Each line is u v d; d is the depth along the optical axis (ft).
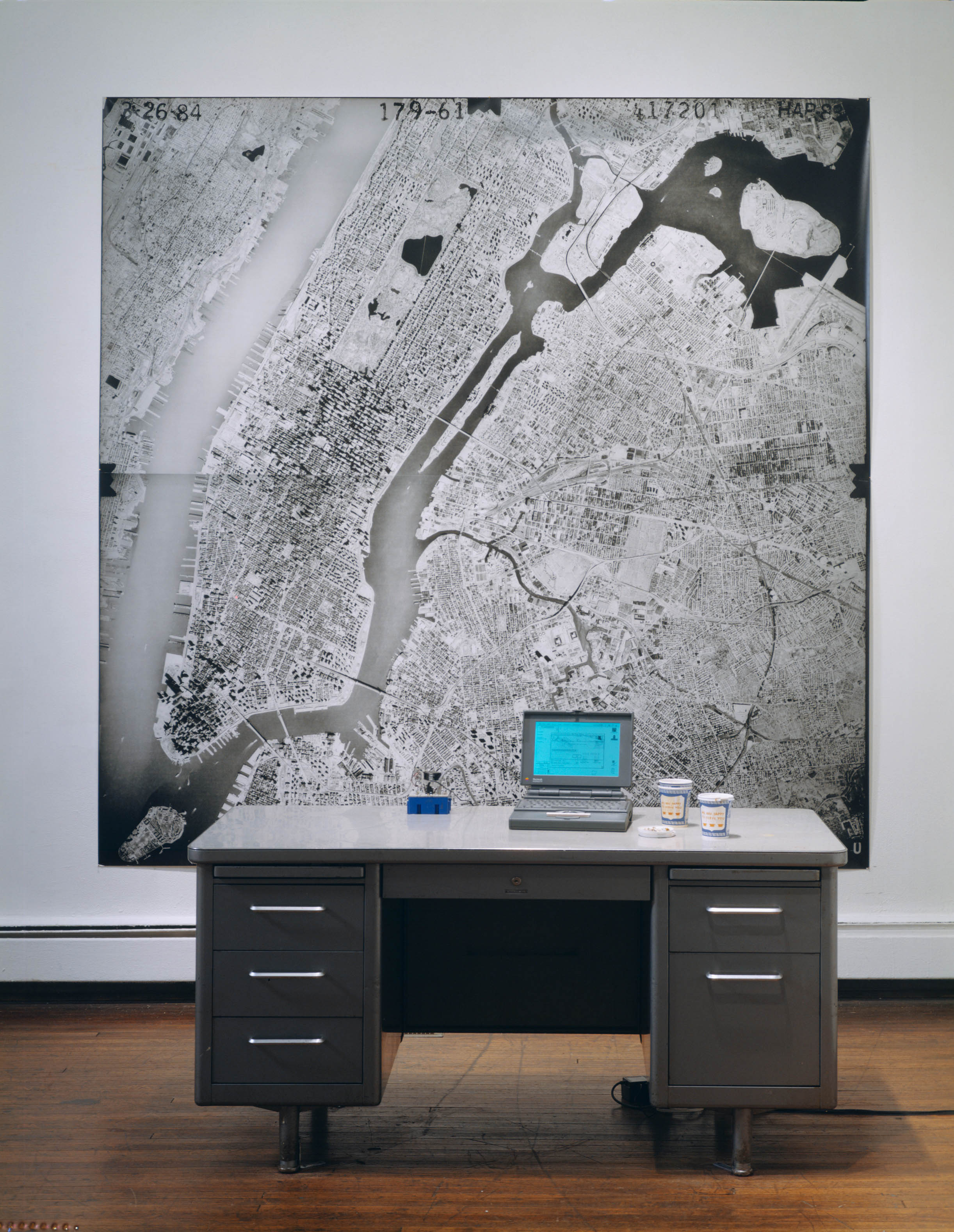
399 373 10.30
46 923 10.42
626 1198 6.80
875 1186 6.94
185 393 10.35
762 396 10.23
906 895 10.36
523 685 10.35
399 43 10.28
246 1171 7.18
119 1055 9.14
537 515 10.31
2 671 10.44
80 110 10.36
